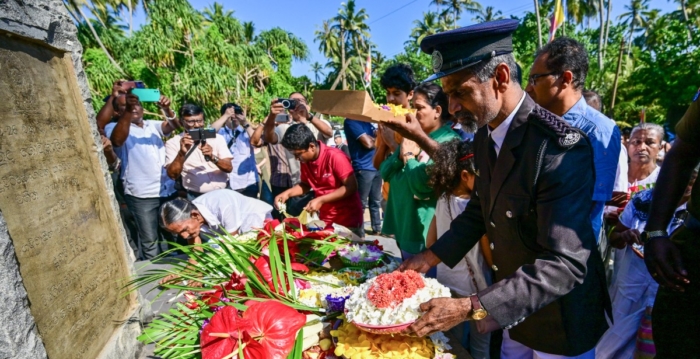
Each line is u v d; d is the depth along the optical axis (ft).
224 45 51.06
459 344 4.56
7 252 3.51
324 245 6.56
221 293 5.13
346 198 9.37
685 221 4.04
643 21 95.30
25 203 3.99
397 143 8.34
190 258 6.33
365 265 6.17
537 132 3.90
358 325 3.81
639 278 6.33
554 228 3.65
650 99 35.63
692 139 4.00
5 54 3.97
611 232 7.00
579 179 3.68
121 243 5.95
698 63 32.99
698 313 3.92
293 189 10.18
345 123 14.25
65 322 4.38
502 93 3.99
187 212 8.19
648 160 8.55
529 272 3.67
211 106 43.39
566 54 6.26
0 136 3.76
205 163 12.39
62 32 4.99
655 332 4.41
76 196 4.95
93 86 35.76
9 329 3.46
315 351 4.23
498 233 4.50
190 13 45.68
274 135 13.91
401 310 3.72
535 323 4.47
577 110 6.41
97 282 5.13
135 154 11.74
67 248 4.58
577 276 3.62
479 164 4.80
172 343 4.67
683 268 3.89
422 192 6.59
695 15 57.62
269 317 4.10
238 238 7.57
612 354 6.46
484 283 6.00
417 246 7.16
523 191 4.01
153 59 41.88
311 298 5.08
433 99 7.20
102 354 4.94
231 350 3.87
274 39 100.99
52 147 4.58
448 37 3.81
